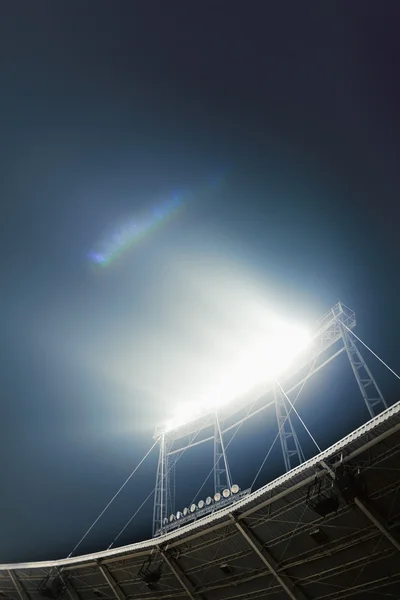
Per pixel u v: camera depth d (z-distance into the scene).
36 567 36.97
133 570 32.00
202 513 32.97
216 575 27.67
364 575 21.38
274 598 25.25
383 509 20.08
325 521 21.91
